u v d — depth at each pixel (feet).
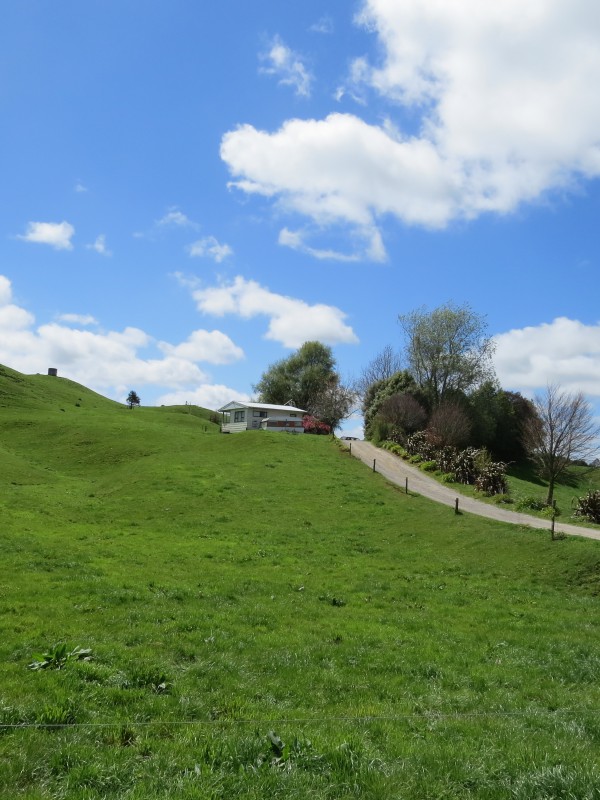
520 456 288.30
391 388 280.10
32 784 23.04
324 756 26.45
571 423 212.02
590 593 78.79
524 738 30.86
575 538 96.53
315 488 145.28
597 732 32.63
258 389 404.57
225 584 70.54
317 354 404.57
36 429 230.48
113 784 23.18
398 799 23.25
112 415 287.07
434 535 108.78
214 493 135.13
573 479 264.52
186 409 436.76
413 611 64.80
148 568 76.28
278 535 106.32
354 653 47.47
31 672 35.86
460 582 81.41
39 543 84.94
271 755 26.35
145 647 44.37
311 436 231.30
